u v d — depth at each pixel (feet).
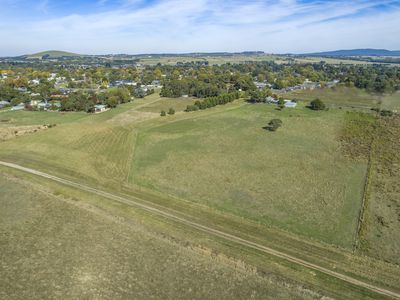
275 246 121.90
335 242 125.29
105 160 212.64
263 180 180.96
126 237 126.11
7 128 298.35
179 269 108.37
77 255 114.83
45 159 212.84
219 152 228.43
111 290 98.78
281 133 277.64
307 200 158.30
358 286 102.53
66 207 149.18
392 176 186.80
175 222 137.59
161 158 216.33
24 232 128.67
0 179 179.83
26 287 99.76
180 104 422.82
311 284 102.89
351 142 250.37
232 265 110.83
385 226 136.56
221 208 150.00
